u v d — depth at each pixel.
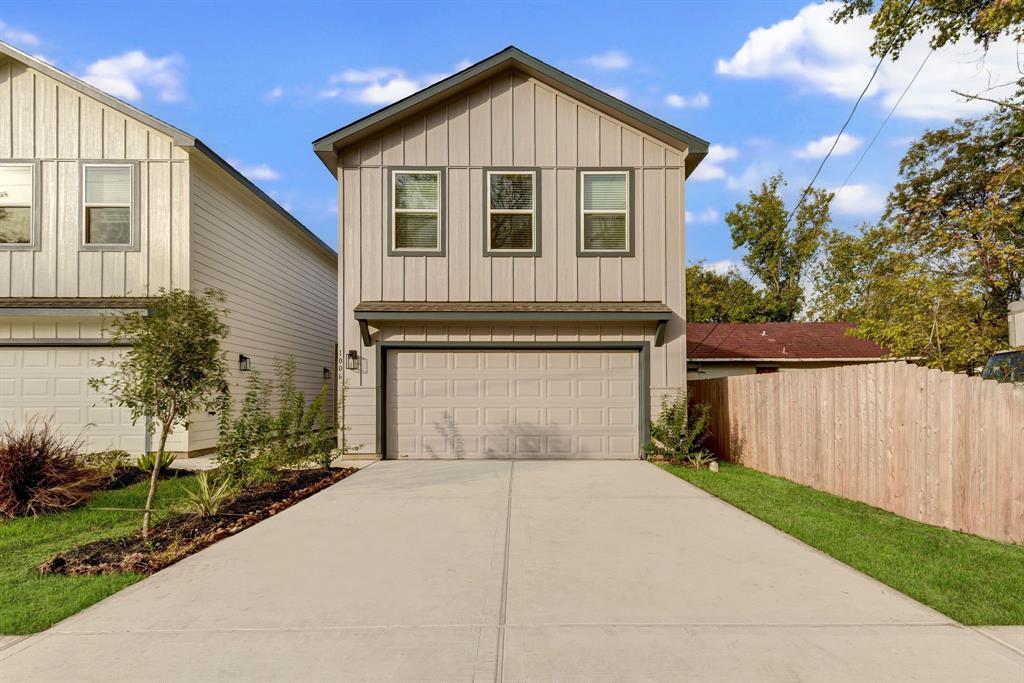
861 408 7.40
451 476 9.31
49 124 11.64
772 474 9.70
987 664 3.18
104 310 10.76
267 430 8.43
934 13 10.80
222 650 3.39
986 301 12.05
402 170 11.48
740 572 4.69
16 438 8.11
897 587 4.34
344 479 9.09
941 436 6.11
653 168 11.68
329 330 21.05
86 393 11.17
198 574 4.71
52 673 3.13
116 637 3.57
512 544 5.50
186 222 11.62
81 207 11.57
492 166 11.55
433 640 3.50
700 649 3.37
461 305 11.19
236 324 13.73
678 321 11.48
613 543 5.52
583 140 11.67
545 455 11.39
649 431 11.35
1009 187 11.41
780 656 3.28
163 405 5.91
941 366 11.41
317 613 3.91
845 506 7.19
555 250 11.57
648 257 11.61
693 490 8.16
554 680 3.04
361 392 11.23
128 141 11.68
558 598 4.15
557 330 11.45
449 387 11.41
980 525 5.66
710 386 12.80
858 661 3.22
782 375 9.41
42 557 5.31
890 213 17.64
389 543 5.55
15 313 10.77
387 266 11.42
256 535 5.85
